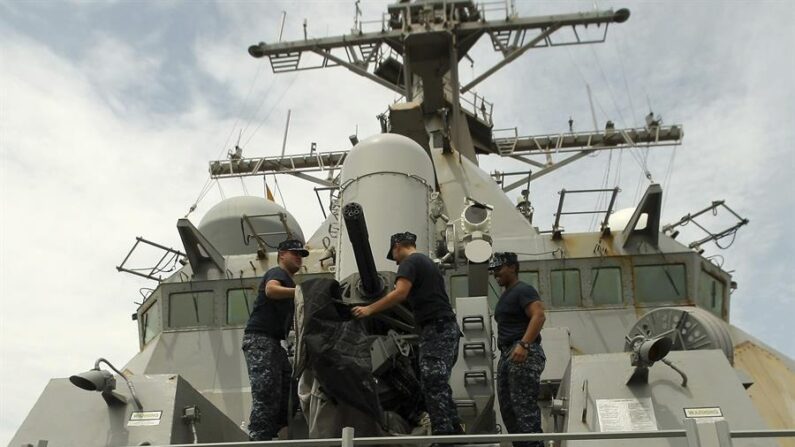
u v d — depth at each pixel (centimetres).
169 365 1107
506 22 1619
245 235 1321
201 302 1149
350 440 475
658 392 558
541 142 1942
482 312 710
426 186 765
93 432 563
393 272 658
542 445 595
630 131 1912
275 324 613
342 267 721
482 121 1861
